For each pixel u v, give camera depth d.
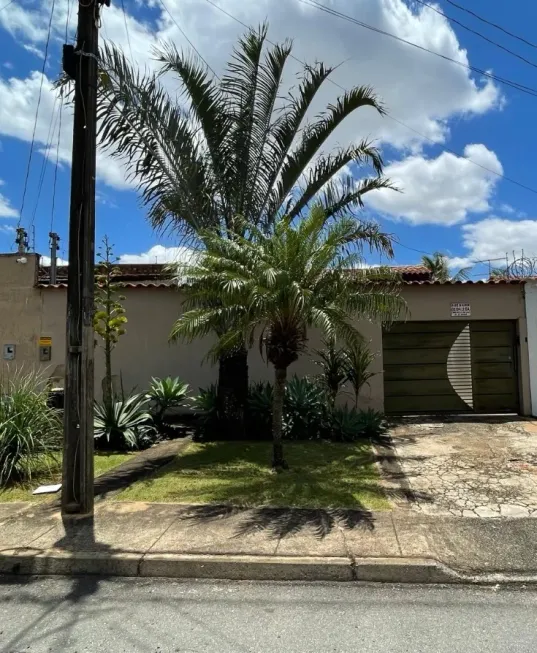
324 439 9.83
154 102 8.92
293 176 10.23
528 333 11.82
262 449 9.01
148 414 10.05
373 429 10.00
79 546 4.94
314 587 4.34
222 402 9.98
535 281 11.84
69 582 4.50
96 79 6.14
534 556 4.71
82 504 5.81
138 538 5.11
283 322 7.48
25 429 7.51
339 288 7.45
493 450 8.62
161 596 4.20
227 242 7.67
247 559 4.59
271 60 9.73
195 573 4.56
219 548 4.84
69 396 5.89
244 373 10.02
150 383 11.79
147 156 9.10
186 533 5.21
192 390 11.95
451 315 11.91
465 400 12.13
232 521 5.53
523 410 11.84
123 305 12.06
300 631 3.62
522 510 5.82
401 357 12.20
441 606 3.98
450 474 7.30
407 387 12.15
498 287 11.95
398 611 3.90
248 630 3.64
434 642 3.46
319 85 9.87
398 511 5.82
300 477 7.20
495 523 5.44
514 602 4.03
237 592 4.26
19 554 4.77
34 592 4.31
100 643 3.48
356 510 5.84
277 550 4.77
